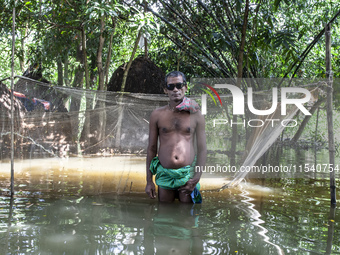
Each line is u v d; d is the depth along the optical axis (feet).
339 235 6.33
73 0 20.71
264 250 5.51
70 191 10.03
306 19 22.86
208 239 6.03
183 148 8.99
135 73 22.86
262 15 18.61
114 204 8.71
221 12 18.37
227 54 22.12
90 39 24.88
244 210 8.19
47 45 22.76
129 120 14.44
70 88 12.75
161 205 8.70
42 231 6.40
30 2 20.35
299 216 7.65
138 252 5.36
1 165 13.39
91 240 5.91
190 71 24.38
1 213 7.66
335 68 24.56
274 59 22.59
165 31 20.98
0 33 22.13
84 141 13.96
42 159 13.53
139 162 14.06
